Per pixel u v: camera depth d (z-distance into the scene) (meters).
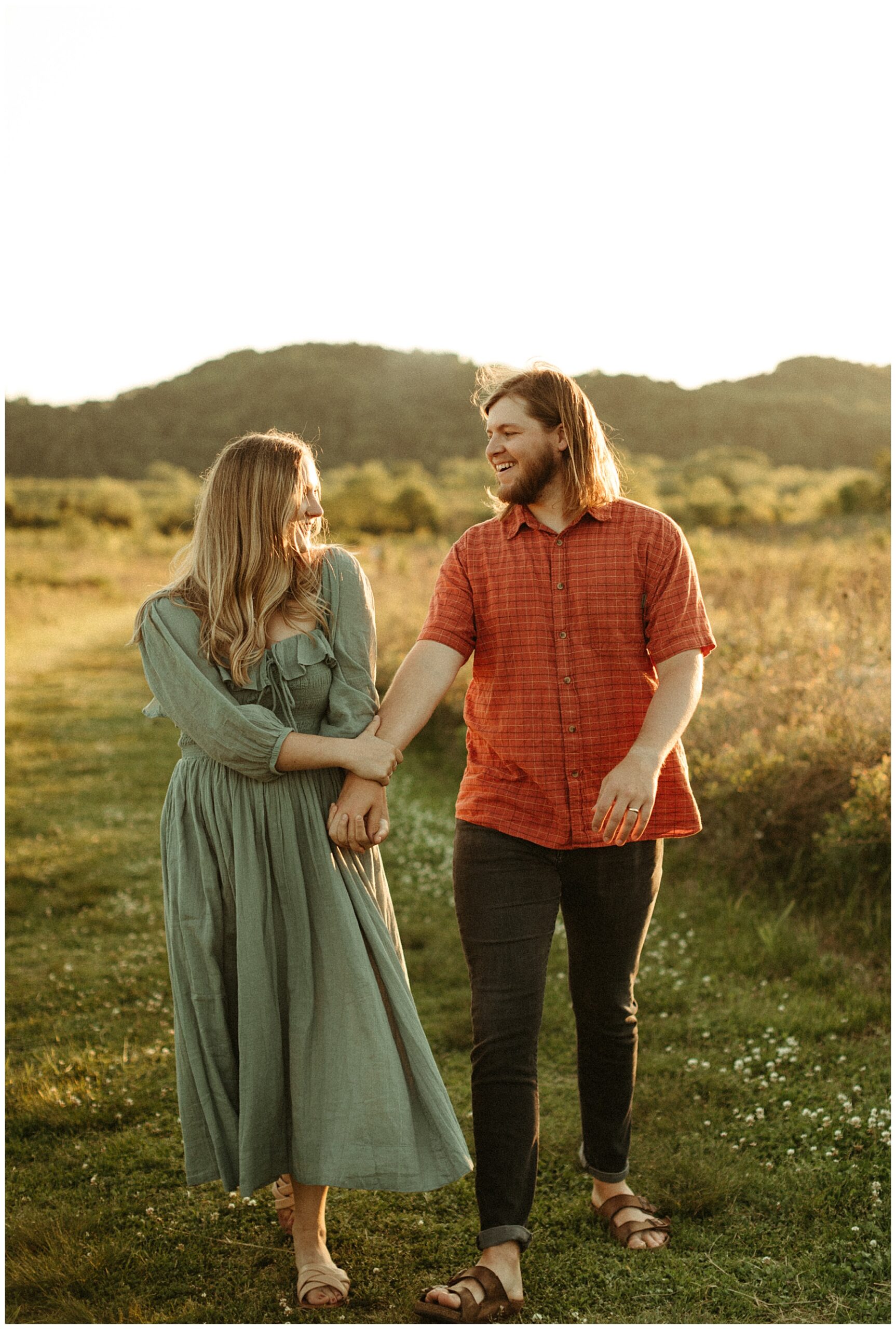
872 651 6.04
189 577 2.24
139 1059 3.39
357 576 2.35
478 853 2.28
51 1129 3.00
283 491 2.20
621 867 2.26
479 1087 2.16
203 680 2.13
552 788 2.26
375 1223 2.46
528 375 2.32
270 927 2.17
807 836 4.35
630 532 2.29
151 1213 2.51
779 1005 3.48
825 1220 2.37
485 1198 2.13
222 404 156.62
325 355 175.75
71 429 137.50
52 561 36.22
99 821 6.96
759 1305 2.11
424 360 168.38
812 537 19.53
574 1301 2.14
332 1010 2.15
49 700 13.18
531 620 2.28
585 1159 2.44
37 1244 2.39
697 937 4.14
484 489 2.44
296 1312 2.13
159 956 4.41
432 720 8.57
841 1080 2.98
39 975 4.24
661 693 2.20
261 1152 2.12
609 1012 2.33
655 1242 2.31
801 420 137.75
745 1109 2.88
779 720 5.12
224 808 2.19
